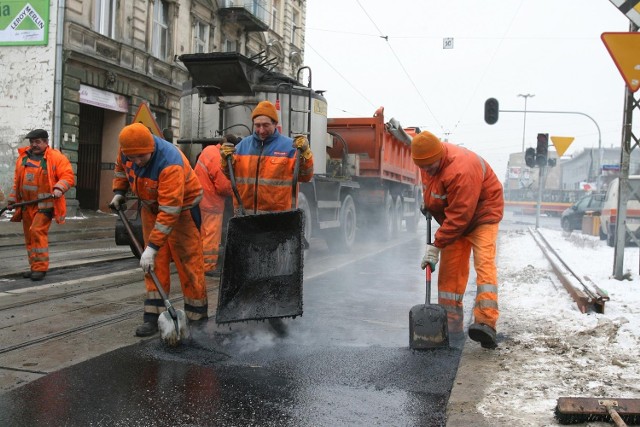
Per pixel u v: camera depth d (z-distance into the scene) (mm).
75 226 15430
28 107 18391
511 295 7039
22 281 7172
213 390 3744
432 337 4730
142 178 4734
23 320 5266
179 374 4020
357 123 14156
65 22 18281
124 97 21141
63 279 7383
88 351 4438
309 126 10109
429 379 4039
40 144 7223
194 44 25328
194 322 5246
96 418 3277
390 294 7285
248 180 5289
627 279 8273
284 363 4320
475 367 4160
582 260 10922
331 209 11391
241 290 4875
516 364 4219
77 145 19031
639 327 5121
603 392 3611
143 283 7195
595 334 4996
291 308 4738
